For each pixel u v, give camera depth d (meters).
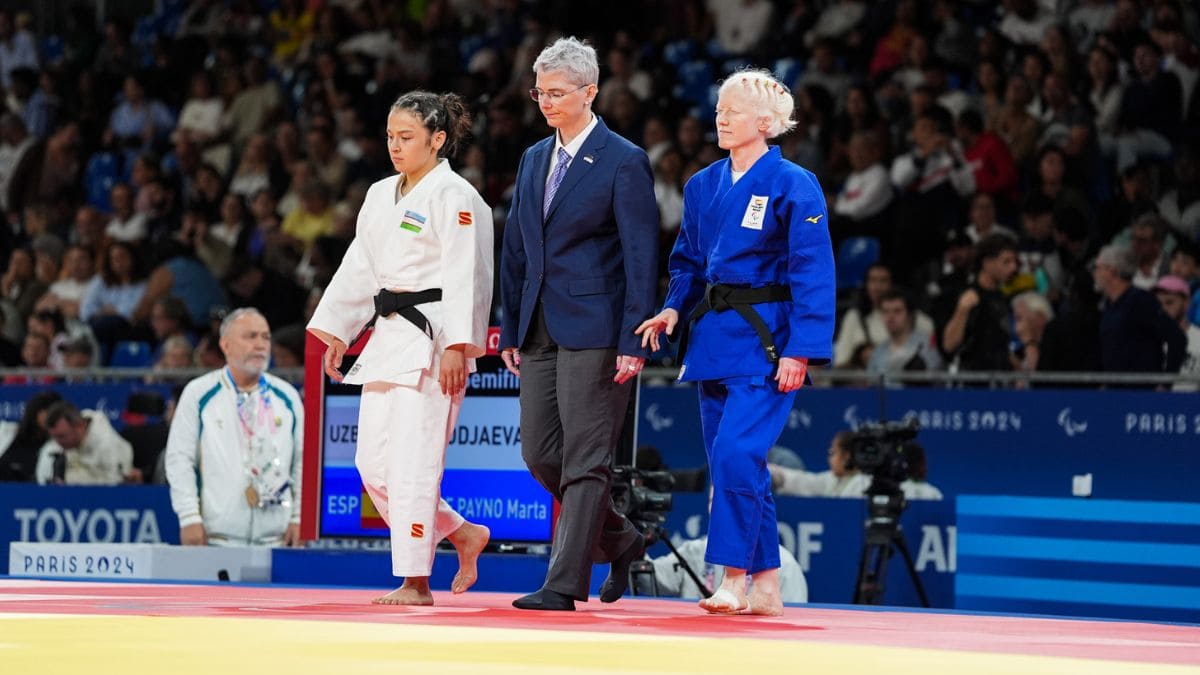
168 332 33.25
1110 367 25.42
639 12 37.69
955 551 19.47
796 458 23.12
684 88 35.81
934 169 30.38
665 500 15.73
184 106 41.72
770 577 12.25
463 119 13.12
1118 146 29.80
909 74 32.91
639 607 13.05
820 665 7.52
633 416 15.64
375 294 12.99
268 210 35.75
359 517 16.70
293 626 9.23
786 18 36.19
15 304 36.91
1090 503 19.08
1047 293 27.75
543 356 12.76
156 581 16.11
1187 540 18.62
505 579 16.33
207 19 44.50
